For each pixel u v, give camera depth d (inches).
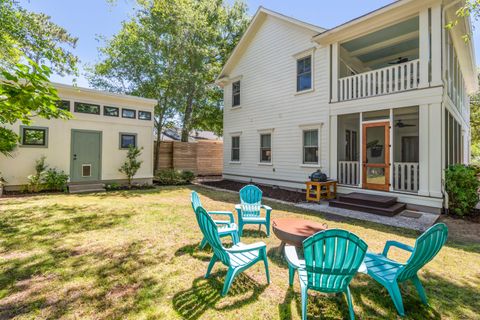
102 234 174.6
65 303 95.7
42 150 343.9
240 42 470.9
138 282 112.0
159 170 523.5
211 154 650.2
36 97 92.8
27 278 113.7
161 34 515.8
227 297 101.5
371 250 153.8
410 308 96.4
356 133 403.2
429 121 249.1
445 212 242.2
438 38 244.8
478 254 148.2
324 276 86.0
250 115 468.1
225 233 140.5
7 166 321.1
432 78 247.9
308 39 367.9
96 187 382.6
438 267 130.9
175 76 504.4
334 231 81.7
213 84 598.5
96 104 391.2
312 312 93.4
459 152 418.0
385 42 339.3
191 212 241.9
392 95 273.9
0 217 212.7
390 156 277.0
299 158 378.9
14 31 286.7
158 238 168.6
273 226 146.1
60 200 290.2
